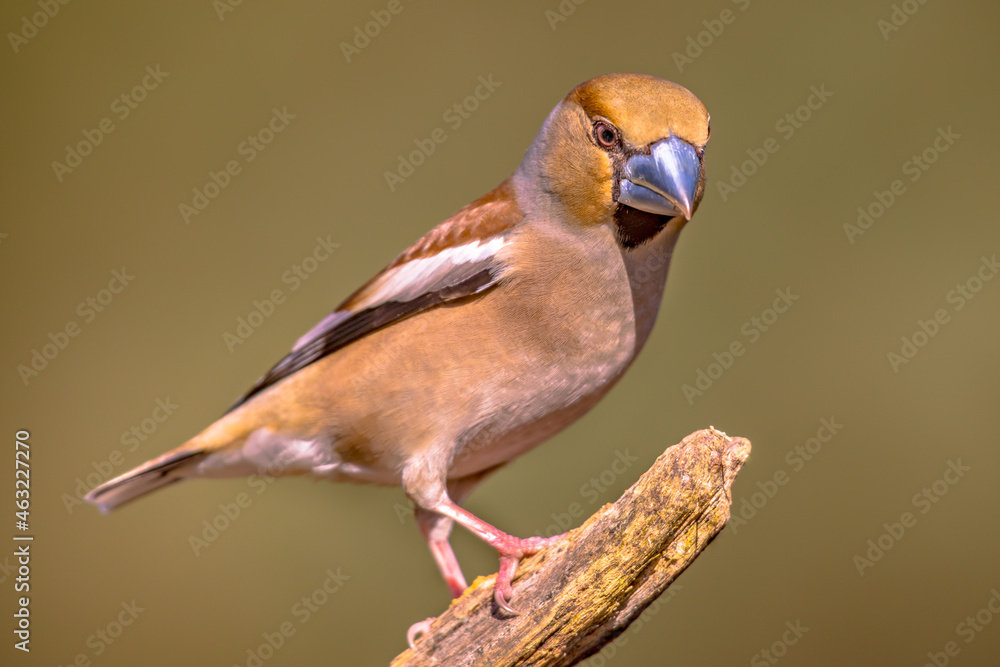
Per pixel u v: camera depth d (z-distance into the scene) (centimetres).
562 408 658
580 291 630
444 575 705
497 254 634
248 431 669
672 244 648
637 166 609
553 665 536
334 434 658
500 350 634
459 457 672
